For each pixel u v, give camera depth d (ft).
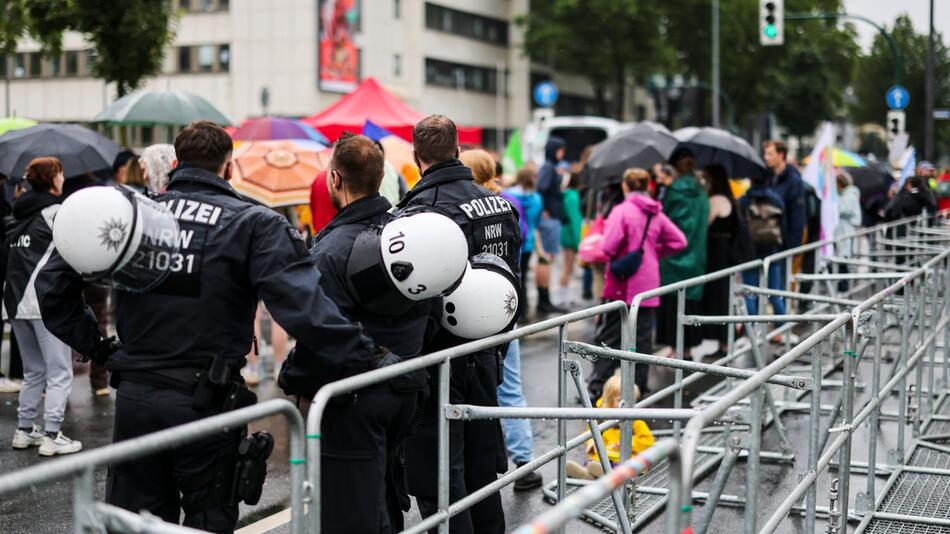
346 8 180.24
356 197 14.96
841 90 211.82
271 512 20.97
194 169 13.91
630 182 30.17
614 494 18.56
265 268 13.35
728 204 35.53
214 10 177.78
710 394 30.83
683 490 10.53
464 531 16.47
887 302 25.93
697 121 171.42
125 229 12.82
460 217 16.89
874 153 192.75
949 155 220.23
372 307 14.37
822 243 34.76
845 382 18.69
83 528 9.20
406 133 49.16
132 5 51.72
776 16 84.69
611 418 14.37
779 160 40.34
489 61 226.79
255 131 45.78
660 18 204.74
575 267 75.92
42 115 180.45
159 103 44.09
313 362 13.41
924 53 159.84
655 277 30.17
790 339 37.45
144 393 13.39
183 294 13.38
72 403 30.14
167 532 9.02
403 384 14.34
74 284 14.14
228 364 13.58
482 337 16.31
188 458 13.42
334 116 49.62
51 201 24.27
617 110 210.38
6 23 54.75
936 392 31.58
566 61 210.59
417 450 16.46
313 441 11.73
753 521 13.61
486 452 17.29
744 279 36.04
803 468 24.62
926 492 22.76
